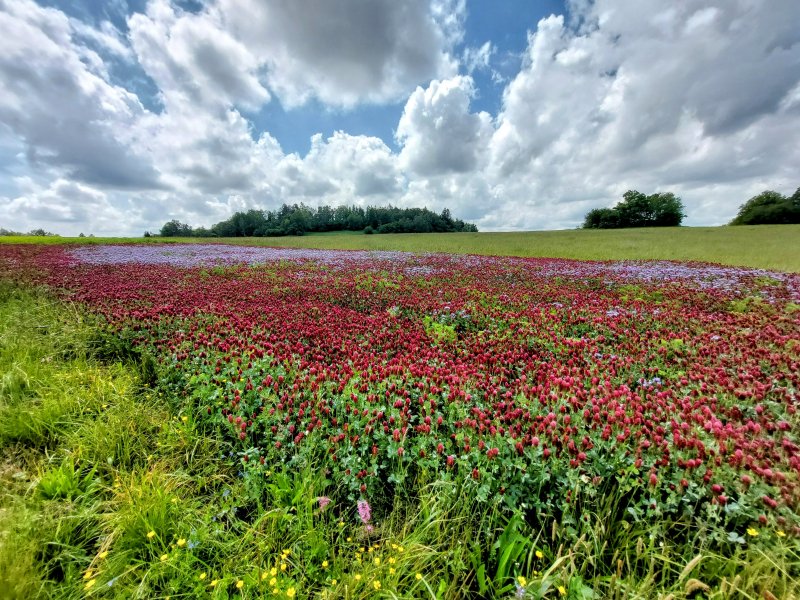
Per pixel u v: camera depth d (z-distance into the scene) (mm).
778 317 6883
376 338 5773
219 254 22578
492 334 6266
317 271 14570
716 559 2121
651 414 3342
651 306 8039
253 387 3998
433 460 2953
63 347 5438
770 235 35906
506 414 3242
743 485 2396
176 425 3607
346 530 2619
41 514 2434
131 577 2150
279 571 2197
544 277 12953
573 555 2082
